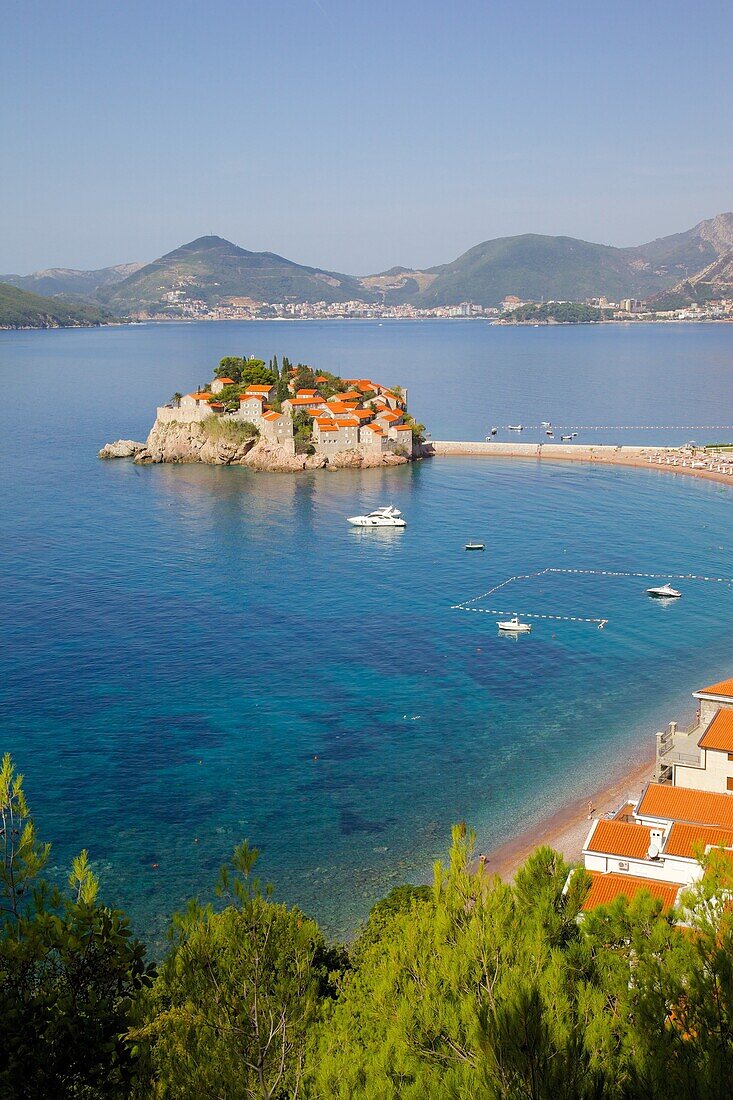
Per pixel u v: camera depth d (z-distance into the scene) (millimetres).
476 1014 23234
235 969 26703
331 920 65812
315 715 99375
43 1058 22156
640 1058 21969
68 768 86812
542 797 83062
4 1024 22234
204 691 104875
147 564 155875
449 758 90438
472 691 106438
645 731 96062
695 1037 22641
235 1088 23672
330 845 75625
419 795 83562
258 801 82000
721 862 27562
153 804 81125
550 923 27812
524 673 112000
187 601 136875
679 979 24281
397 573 153875
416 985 26109
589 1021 23266
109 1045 22672
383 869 72375
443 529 184750
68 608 132250
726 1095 20578
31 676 107750
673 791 64188
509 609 136500
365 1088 22656
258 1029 25578
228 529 181625
